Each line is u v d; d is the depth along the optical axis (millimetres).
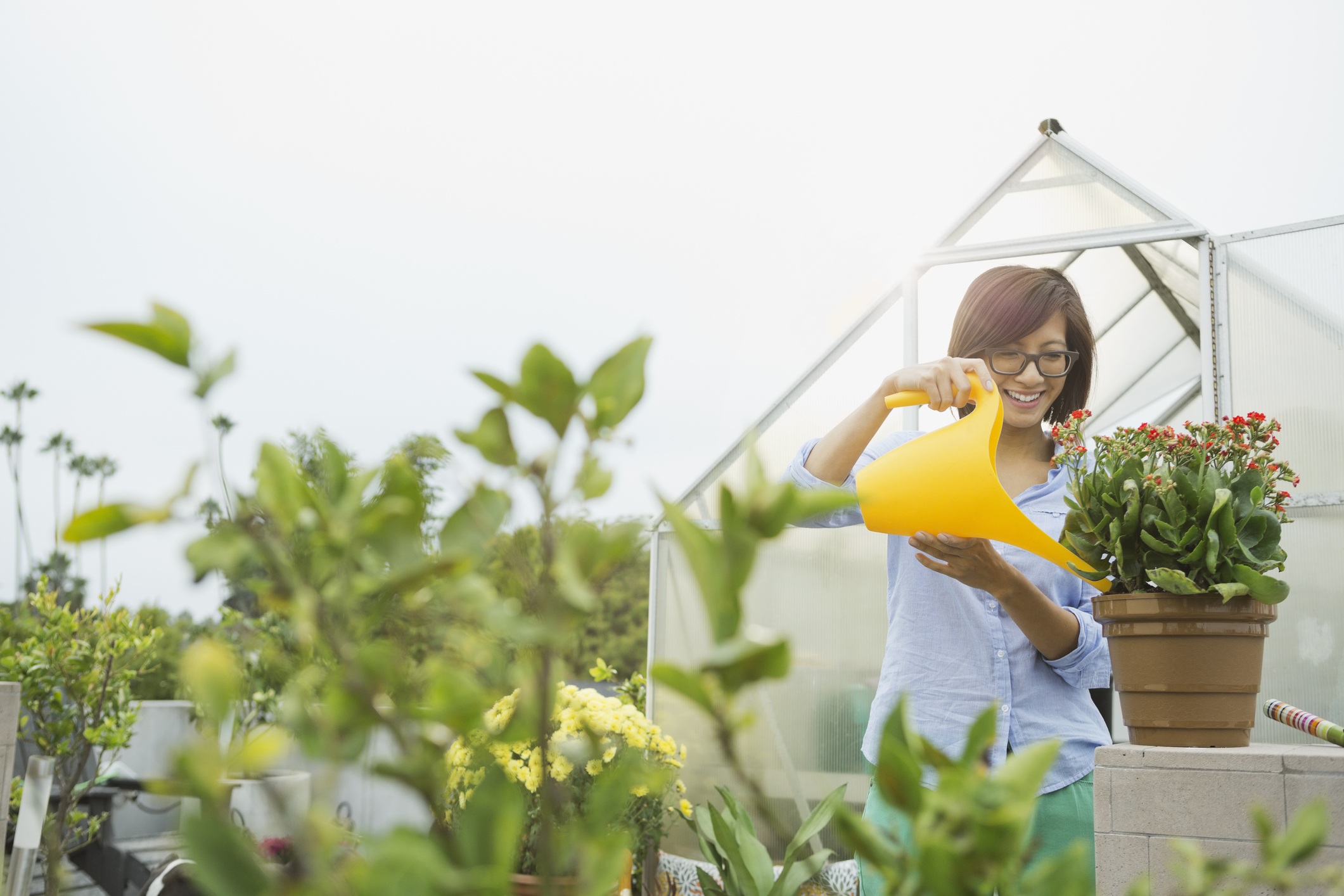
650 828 1895
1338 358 3146
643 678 3871
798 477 1691
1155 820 1073
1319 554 3072
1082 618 1617
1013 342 1743
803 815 3602
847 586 3770
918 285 3754
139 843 3738
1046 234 3604
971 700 1633
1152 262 3557
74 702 3965
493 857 226
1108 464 1247
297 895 204
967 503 1184
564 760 1494
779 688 3742
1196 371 4328
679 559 3996
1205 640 1148
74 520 204
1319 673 3006
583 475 235
